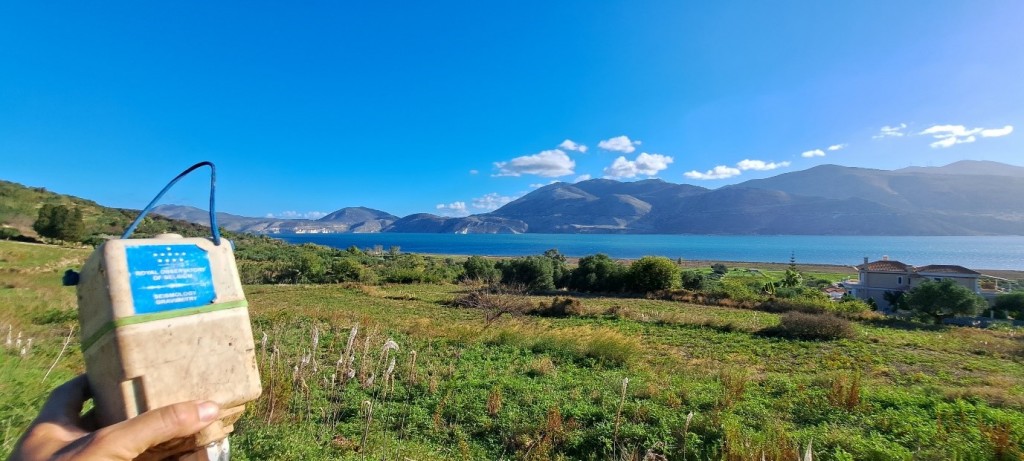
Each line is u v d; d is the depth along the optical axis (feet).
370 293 138.21
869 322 112.68
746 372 48.16
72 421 3.16
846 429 26.14
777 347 70.85
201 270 3.38
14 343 27.37
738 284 159.43
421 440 24.04
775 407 31.58
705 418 26.12
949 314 118.11
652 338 76.79
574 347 52.42
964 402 31.60
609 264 164.55
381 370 35.19
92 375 3.14
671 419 25.93
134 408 2.88
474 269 174.60
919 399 32.83
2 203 234.58
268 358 30.35
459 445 23.94
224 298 3.46
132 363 2.85
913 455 22.21
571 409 28.32
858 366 58.75
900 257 594.24
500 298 98.84
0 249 123.75
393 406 28.45
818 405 31.68
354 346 38.58
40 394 14.89
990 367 60.34
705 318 95.50
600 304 127.13
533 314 105.29
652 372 43.91
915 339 82.02
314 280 181.88
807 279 288.71
